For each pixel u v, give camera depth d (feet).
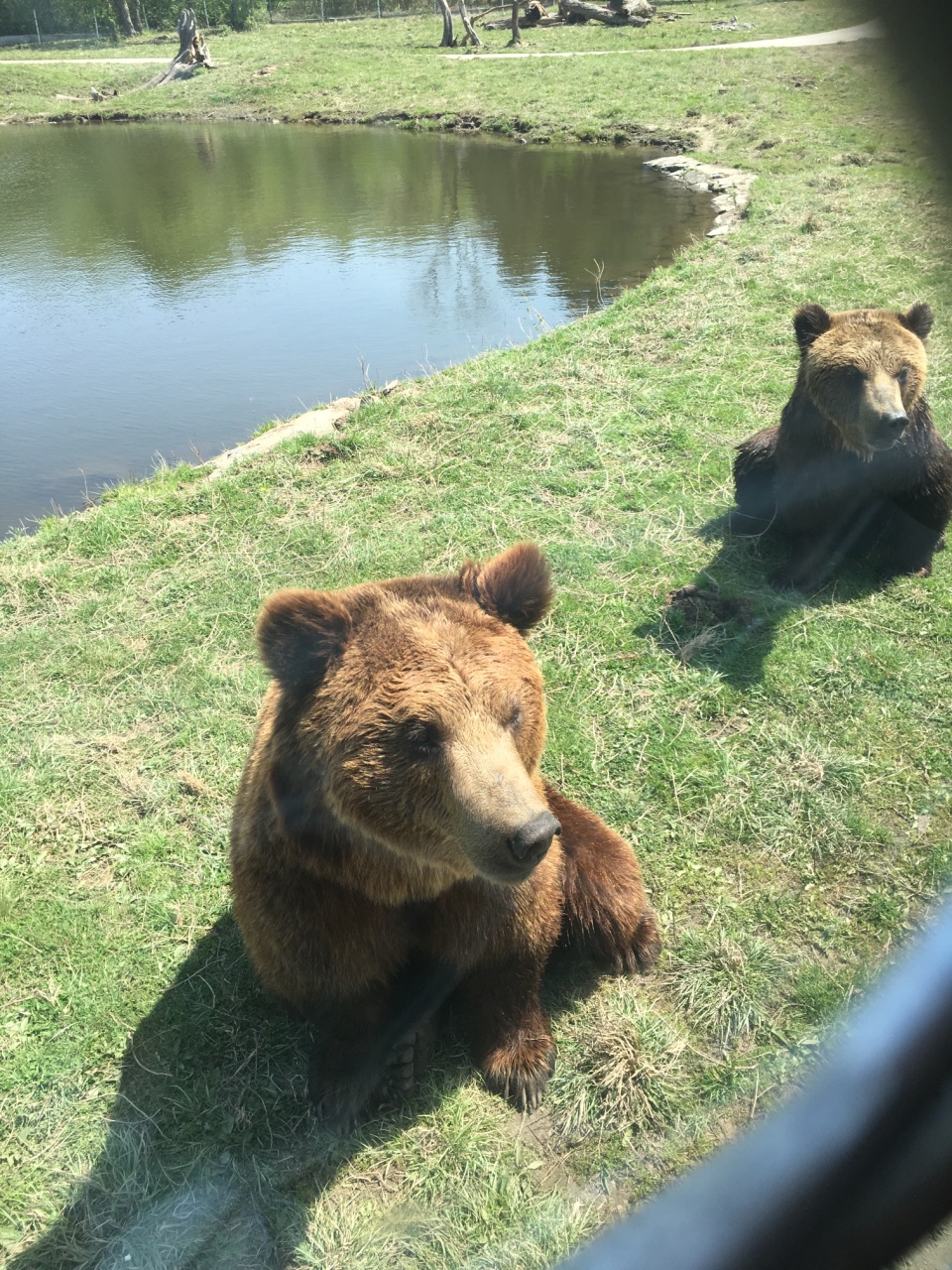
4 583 22.33
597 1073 11.94
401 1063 11.95
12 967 13.76
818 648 18.83
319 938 11.15
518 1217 10.61
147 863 15.39
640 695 17.98
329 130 107.86
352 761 9.80
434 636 10.07
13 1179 11.25
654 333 33.81
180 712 18.51
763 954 13.25
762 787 15.90
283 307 50.08
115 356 44.24
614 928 13.04
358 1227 10.64
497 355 34.06
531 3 148.25
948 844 14.61
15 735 18.01
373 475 26.14
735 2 144.66
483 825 9.10
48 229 68.44
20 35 197.77
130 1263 10.42
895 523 20.86
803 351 20.89
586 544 22.34
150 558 23.36
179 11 194.90
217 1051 12.66
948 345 30.73
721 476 25.03
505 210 67.05
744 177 66.80
